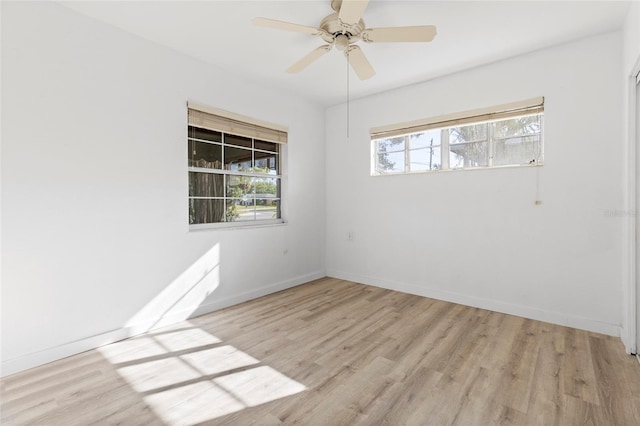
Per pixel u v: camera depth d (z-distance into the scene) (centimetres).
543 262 288
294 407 169
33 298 211
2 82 198
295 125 405
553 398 176
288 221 400
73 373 202
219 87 320
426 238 361
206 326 278
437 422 158
